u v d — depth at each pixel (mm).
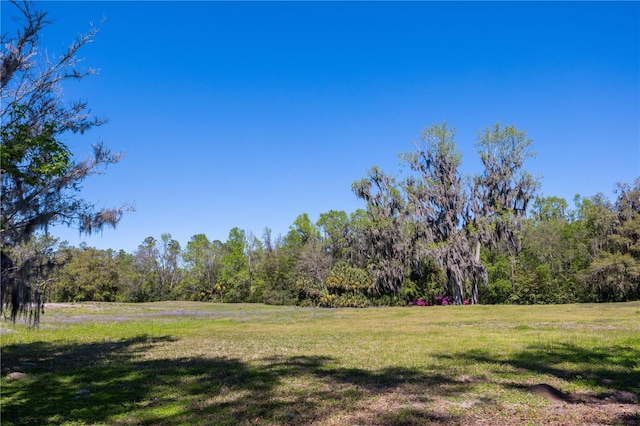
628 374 9891
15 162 9844
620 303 37719
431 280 46812
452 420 6785
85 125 11781
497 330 19375
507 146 42281
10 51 9984
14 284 9375
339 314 33344
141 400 8266
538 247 52656
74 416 7281
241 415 7223
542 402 7727
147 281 77250
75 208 11594
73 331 21672
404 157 44875
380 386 9133
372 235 45781
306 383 9484
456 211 42844
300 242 74312
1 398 8500
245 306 53156
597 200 49281
